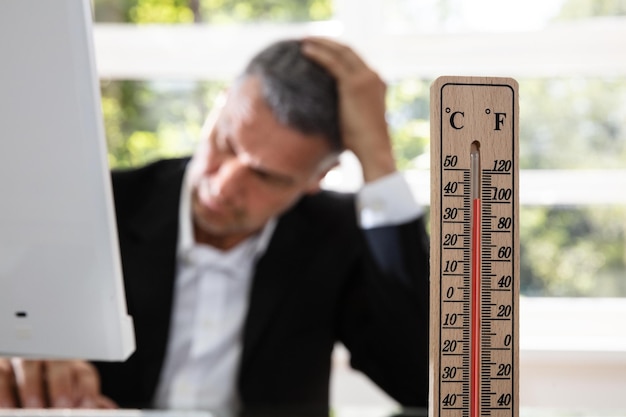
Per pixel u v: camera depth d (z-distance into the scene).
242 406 2.00
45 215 0.79
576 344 2.13
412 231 1.98
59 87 0.76
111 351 0.81
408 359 1.99
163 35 2.21
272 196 2.03
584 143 2.23
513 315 0.69
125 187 2.05
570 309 2.23
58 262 0.80
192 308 2.02
